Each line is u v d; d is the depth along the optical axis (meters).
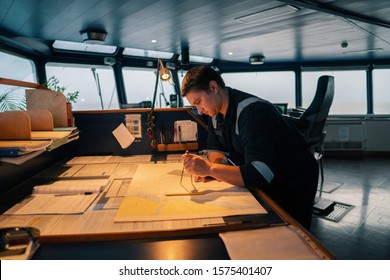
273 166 1.23
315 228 3.05
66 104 1.92
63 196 1.27
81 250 0.83
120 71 6.26
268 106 1.32
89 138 2.20
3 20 3.54
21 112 1.28
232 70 7.91
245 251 0.81
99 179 1.52
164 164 1.84
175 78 7.06
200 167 1.25
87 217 1.04
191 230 0.91
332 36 4.87
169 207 1.10
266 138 1.24
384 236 2.87
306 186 1.51
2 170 1.34
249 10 3.43
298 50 6.14
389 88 7.26
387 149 6.91
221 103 1.39
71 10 3.28
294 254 0.79
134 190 1.31
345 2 3.24
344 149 7.10
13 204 1.21
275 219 1.00
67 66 5.82
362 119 7.09
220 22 3.97
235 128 1.37
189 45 5.60
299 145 1.50
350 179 4.89
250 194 1.24
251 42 5.34
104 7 3.23
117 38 4.84
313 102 3.06
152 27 4.18
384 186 4.48
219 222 0.98
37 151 1.19
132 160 2.02
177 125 2.22
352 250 2.61
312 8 3.30
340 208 3.59
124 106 3.54
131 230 0.93
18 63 4.91
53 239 0.87
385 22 4.11
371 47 5.81
